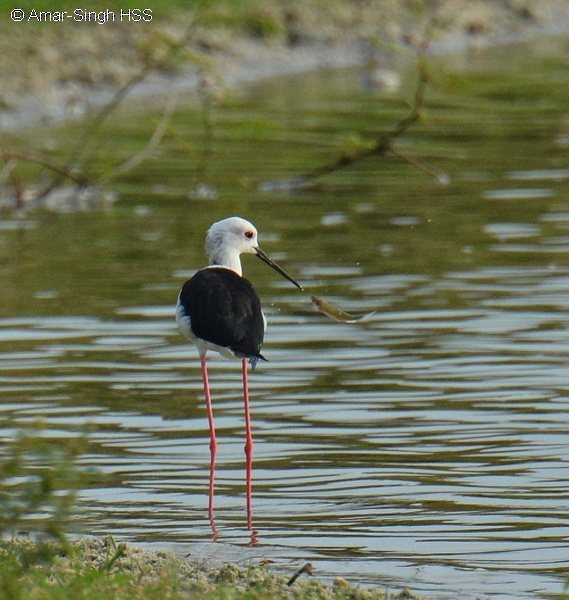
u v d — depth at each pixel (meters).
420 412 12.06
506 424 11.74
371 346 13.77
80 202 20.05
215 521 10.05
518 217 18.28
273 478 10.83
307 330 14.30
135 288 15.73
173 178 21.08
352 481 10.70
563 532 9.74
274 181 20.66
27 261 16.94
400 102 25.73
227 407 12.37
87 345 13.96
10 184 20.72
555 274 15.85
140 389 12.80
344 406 12.26
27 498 8.20
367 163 21.75
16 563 8.15
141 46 23.95
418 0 33.50
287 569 9.14
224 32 29.80
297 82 27.84
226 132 23.39
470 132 23.41
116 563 8.84
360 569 9.17
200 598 7.97
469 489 10.48
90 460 11.16
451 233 17.64
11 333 14.27
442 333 14.05
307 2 32.22
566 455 11.06
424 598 8.59
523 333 13.99
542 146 22.31
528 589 8.85
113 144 22.67
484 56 30.56
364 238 17.55
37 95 25.30
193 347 13.97
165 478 10.86
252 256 16.81
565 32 33.75
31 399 12.49
